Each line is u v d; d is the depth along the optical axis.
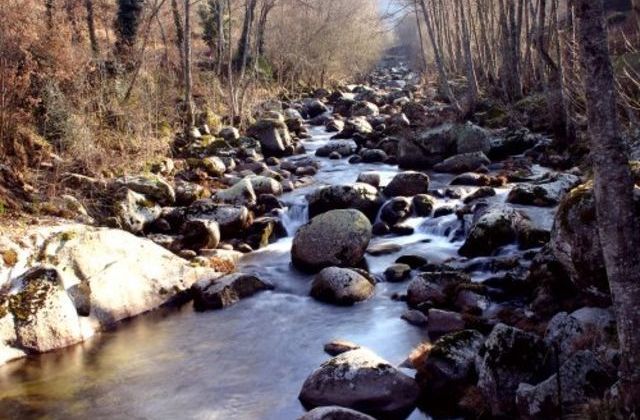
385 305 10.57
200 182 17.83
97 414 7.74
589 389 6.03
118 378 8.65
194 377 8.61
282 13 38.62
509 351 6.88
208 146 21.36
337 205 14.92
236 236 14.33
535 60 28.25
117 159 16.86
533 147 19.75
